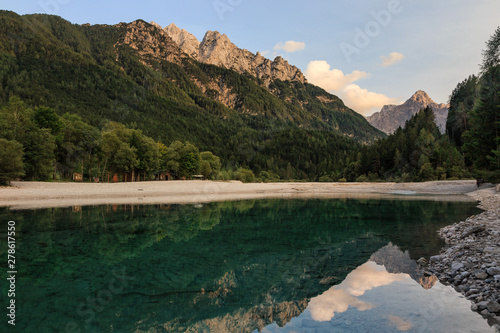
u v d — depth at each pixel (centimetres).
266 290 618
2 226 1404
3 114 4800
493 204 2306
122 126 7981
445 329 422
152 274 725
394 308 507
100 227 1412
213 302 551
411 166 8631
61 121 5934
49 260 840
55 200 2850
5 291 596
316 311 499
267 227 1483
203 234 1281
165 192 4034
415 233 1287
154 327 445
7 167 3516
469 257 789
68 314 494
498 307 486
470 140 3884
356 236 1239
